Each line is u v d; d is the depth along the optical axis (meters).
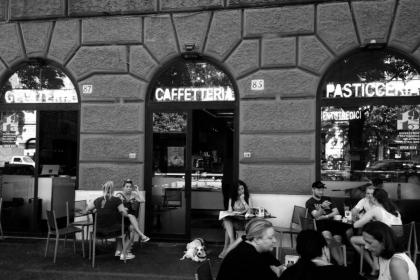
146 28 9.02
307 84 8.41
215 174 9.83
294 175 8.39
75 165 9.40
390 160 8.31
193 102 8.97
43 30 9.42
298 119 8.41
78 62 9.27
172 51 8.93
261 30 8.57
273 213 8.40
